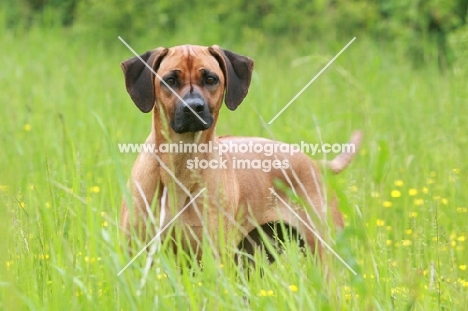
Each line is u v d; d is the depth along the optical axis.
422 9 27.14
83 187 10.56
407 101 18.73
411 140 16.05
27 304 8.06
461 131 15.26
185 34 27.50
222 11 29.59
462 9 27.25
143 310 7.82
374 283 8.47
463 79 16.72
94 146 14.31
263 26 29.34
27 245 9.20
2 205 8.48
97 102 18.88
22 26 29.16
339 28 28.77
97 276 8.54
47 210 9.63
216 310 7.74
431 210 11.38
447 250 10.55
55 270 8.60
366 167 13.28
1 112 17.67
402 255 9.75
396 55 24.83
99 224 9.19
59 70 22.28
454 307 8.70
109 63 24.67
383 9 28.73
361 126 16.47
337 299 8.03
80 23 29.38
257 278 8.83
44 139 15.03
